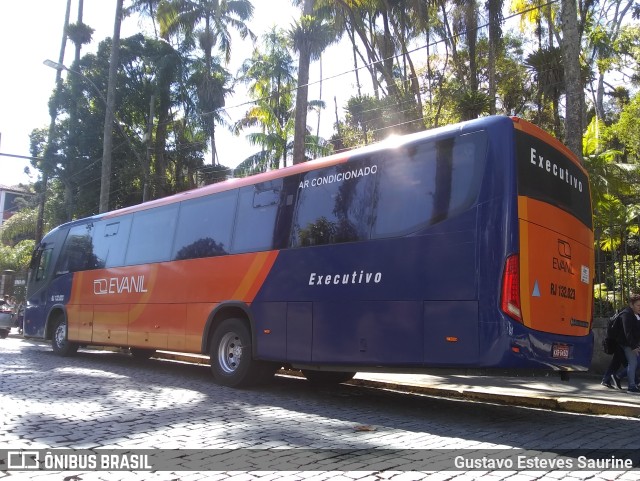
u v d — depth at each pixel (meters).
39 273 15.48
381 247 7.29
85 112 30.20
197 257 10.23
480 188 6.50
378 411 7.61
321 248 8.05
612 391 9.13
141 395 8.30
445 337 6.47
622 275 11.09
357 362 7.30
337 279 7.73
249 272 9.10
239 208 9.64
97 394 8.27
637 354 9.23
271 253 8.80
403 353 6.82
